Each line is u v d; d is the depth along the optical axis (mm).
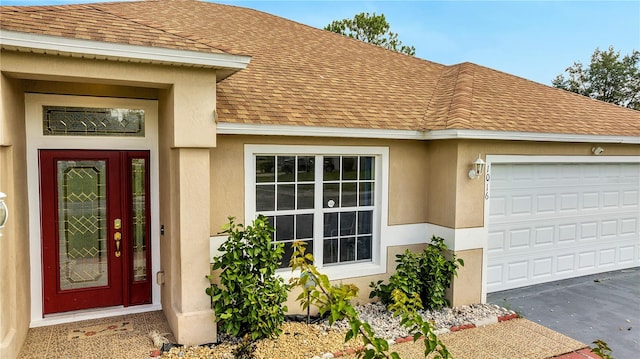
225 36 10203
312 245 7316
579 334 6586
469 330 6609
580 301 8062
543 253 9047
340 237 7578
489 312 7363
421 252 8125
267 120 6410
